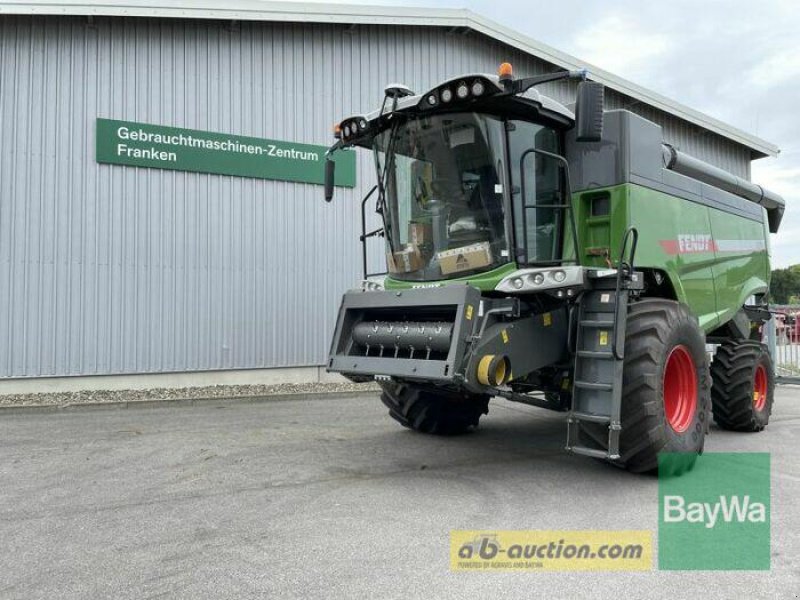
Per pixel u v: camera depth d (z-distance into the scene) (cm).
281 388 1060
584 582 341
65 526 426
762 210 912
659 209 630
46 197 950
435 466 589
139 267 1000
